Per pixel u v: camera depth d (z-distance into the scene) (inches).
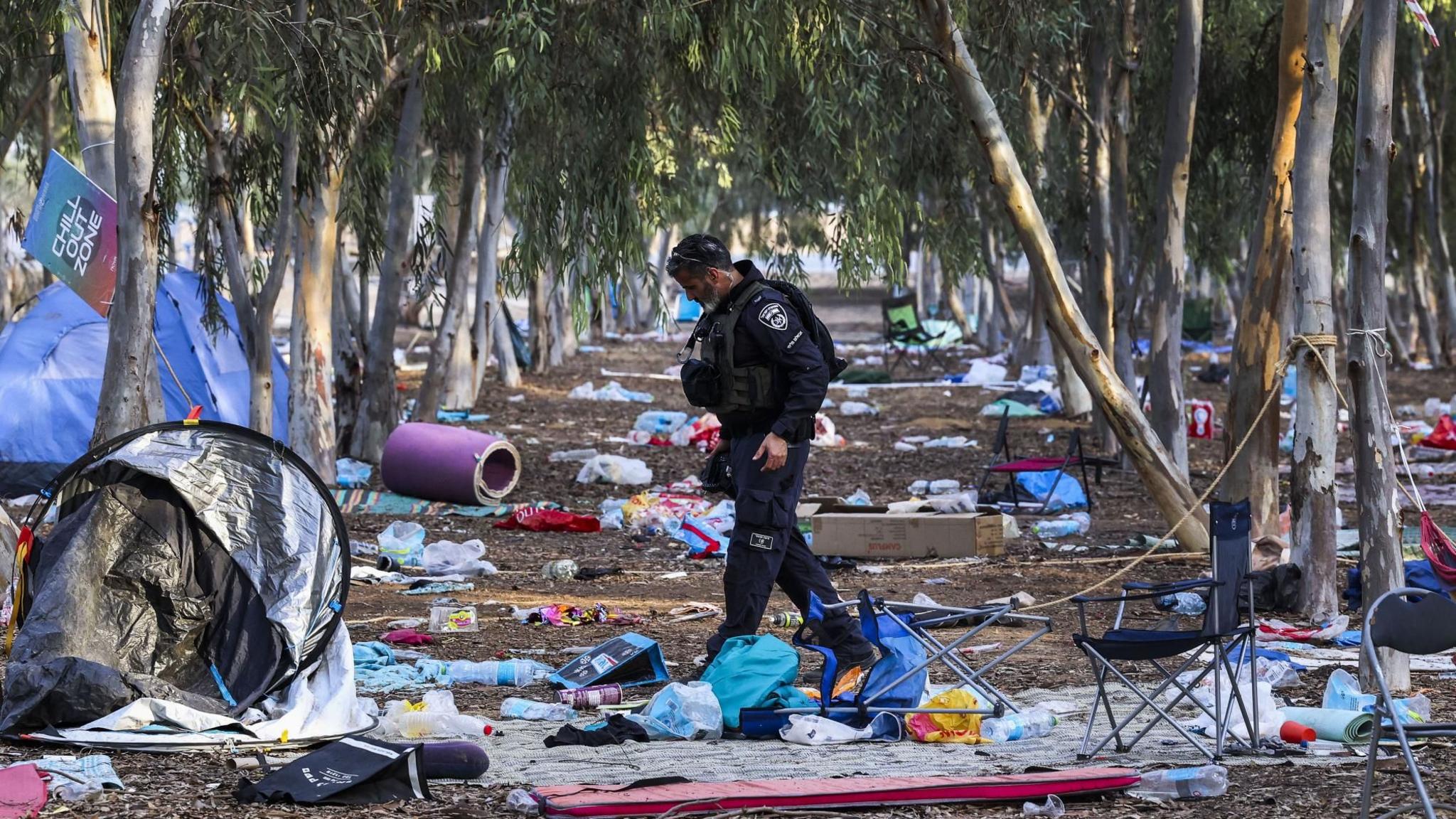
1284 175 1025.5
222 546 600.4
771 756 511.2
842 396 2517.2
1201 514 1038.4
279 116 1037.2
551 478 1510.8
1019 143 1603.1
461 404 2198.6
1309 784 469.7
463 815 430.3
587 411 2231.8
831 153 1486.2
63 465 1298.0
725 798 432.8
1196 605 852.6
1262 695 561.6
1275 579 834.8
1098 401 1038.4
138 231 834.8
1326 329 808.9
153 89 840.3
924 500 1195.9
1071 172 1747.0
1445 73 2819.9
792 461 627.5
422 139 1723.7
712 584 964.0
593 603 884.6
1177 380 1346.0
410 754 455.8
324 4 1039.0
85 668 531.8
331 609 592.1
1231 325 4616.1
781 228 1615.4
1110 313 1556.3
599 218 1344.7
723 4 1184.2
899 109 1470.2
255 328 1266.0
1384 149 635.5
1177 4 1557.6
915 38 1004.6
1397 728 380.8
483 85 1317.7
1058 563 1032.2
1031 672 678.5
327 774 452.8
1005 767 491.8
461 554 1030.4
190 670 583.5
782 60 1246.3
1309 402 812.6
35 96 1601.9
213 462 601.9
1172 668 677.9
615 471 1476.4
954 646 559.8
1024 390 2278.5
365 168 1387.8
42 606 559.8
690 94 1441.9
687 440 1795.0
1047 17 1386.6
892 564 1035.9
